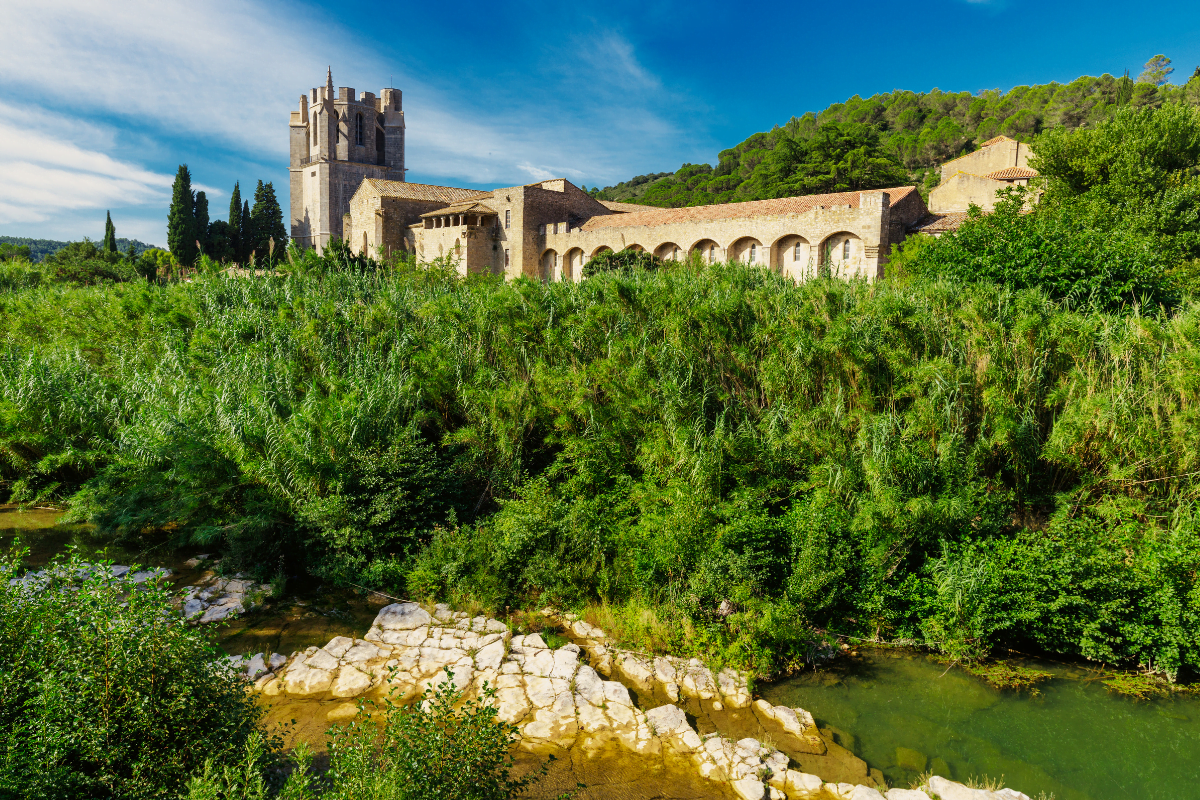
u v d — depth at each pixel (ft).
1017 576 26.05
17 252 219.20
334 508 30.94
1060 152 89.76
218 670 15.61
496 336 45.47
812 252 111.75
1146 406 33.01
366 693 22.26
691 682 23.86
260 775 12.88
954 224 105.91
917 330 38.81
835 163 217.56
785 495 32.50
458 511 35.32
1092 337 35.65
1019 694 23.89
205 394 38.01
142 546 33.88
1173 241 69.82
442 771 13.55
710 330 41.37
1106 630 25.52
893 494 28.37
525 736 20.22
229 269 65.00
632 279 52.95
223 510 33.01
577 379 38.70
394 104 284.00
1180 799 18.79
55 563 15.71
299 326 47.29
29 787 11.35
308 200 274.57
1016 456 32.68
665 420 35.76
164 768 13.15
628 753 19.70
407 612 27.94
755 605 25.66
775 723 21.84
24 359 47.44
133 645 13.60
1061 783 19.42
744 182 275.39
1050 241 48.80
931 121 335.06
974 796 18.07
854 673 25.22
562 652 24.89
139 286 61.67
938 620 26.27
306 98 282.97
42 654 13.52
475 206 160.76
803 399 37.17
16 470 40.65
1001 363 36.32
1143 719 22.48
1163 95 261.03
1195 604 23.98
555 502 32.53
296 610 28.43
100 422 41.98
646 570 28.58
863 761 20.13
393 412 37.14
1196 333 34.58
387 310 48.44
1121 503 29.78
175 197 235.81
